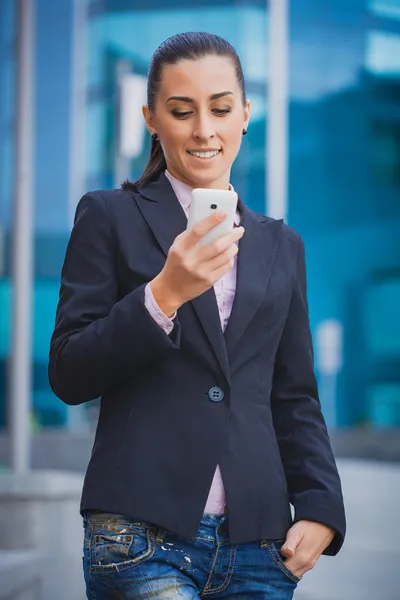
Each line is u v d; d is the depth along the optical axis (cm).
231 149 267
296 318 282
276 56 3325
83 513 261
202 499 251
